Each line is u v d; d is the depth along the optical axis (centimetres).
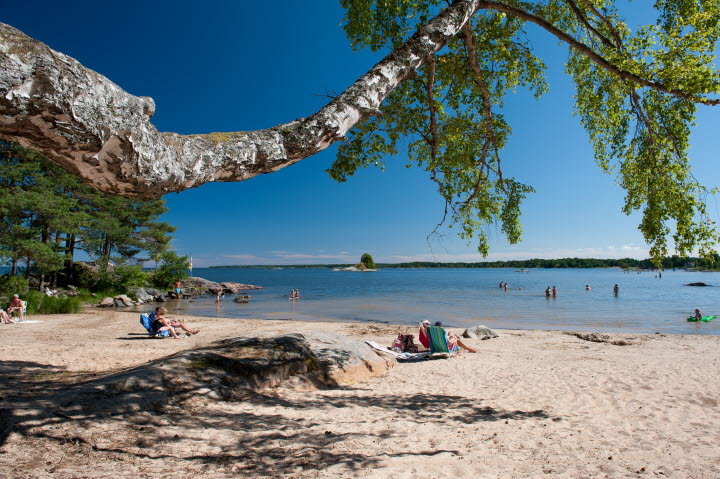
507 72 779
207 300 3591
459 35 602
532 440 418
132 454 343
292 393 603
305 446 380
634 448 398
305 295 4450
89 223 2902
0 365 698
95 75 199
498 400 612
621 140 716
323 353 752
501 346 1232
